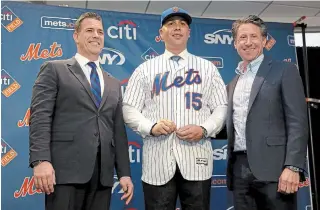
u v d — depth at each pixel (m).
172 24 1.97
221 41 3.16
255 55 1.95
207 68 1.97
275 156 1.76
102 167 1.73
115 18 2.99
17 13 2.79
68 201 1.65
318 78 3.94
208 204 1.82
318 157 3.86
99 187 1.76
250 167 1.77
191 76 1.92
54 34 2.86
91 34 1.91
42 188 1.60
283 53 3.27
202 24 3.15
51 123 1.75
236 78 2.09
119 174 1.91
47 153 1.63
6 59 2.72
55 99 1.76
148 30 3.05
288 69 1.84
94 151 1.71
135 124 1.86
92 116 1.76
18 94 2.73
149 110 1.91
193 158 1.81
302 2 3.97
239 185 1.87
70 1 3.76
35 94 1.74
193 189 1.79
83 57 1.93
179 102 1.86
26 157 2.71
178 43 1.95
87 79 1.85
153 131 1.76
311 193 3.30
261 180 1.74
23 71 2.76
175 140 1.83
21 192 2.68
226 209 3.04
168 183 1.80
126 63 2.98
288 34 3.31
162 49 3.06
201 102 1.89
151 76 1.93
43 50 2.82
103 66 2.93
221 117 1.89
